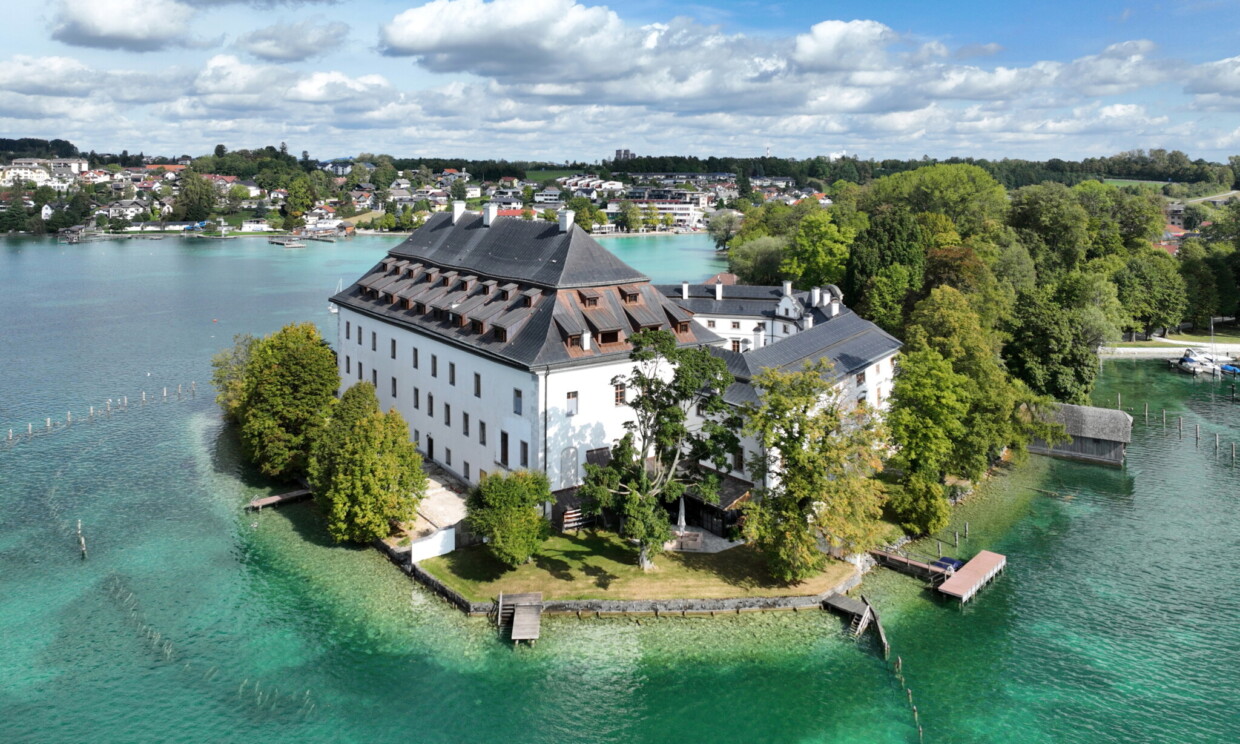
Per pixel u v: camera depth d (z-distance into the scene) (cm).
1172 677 4950
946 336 7769
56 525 6825
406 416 8388
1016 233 14425
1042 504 7625
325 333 15038
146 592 5747
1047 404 8219
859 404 6188
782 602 5641
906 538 6800
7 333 14775
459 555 6172
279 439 7575
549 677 4894
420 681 4828
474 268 7994
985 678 4941
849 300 12706
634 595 5606
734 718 4575
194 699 4625
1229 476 8350
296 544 6506
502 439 6888
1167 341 14950
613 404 6906
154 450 8738
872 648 5241
